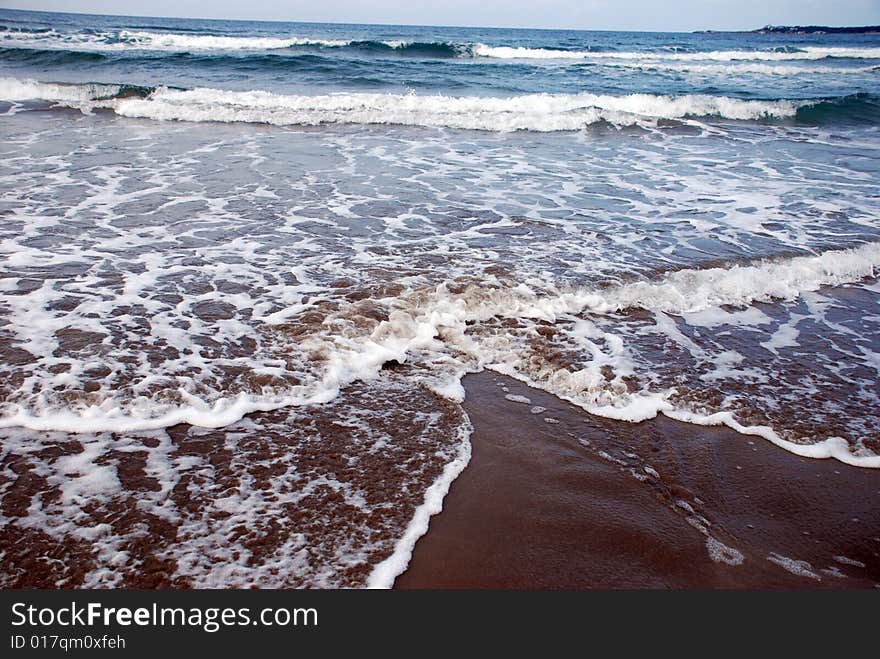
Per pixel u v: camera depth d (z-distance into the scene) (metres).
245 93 14.45
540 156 10.55
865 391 3.96
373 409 3.54
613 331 4.61
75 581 2.33
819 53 40.28
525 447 3.30
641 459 3.26
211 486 2.86
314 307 4.64
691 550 2.67
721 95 18.09
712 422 3.60
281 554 2.51
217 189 7.67
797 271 5.77
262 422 3.36
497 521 2.77
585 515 2.84
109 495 2.76
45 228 6.03
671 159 10.65
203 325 4.32
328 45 28.53
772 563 2.63
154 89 14.23
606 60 30.75
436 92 17.25
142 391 3.51
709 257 6.05
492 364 4.11
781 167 10.21
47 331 4.10
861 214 7.62
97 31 30.38
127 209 6.74
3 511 2.62
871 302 5.34
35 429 3.15
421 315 4.59
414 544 2.61
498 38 59.66
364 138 11.47
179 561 2.44
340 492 2.88
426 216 6.98
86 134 10.65
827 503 3.00
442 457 3.18
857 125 14.88
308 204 7.24
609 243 6.33
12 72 17.41
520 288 5.10
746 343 4.53
